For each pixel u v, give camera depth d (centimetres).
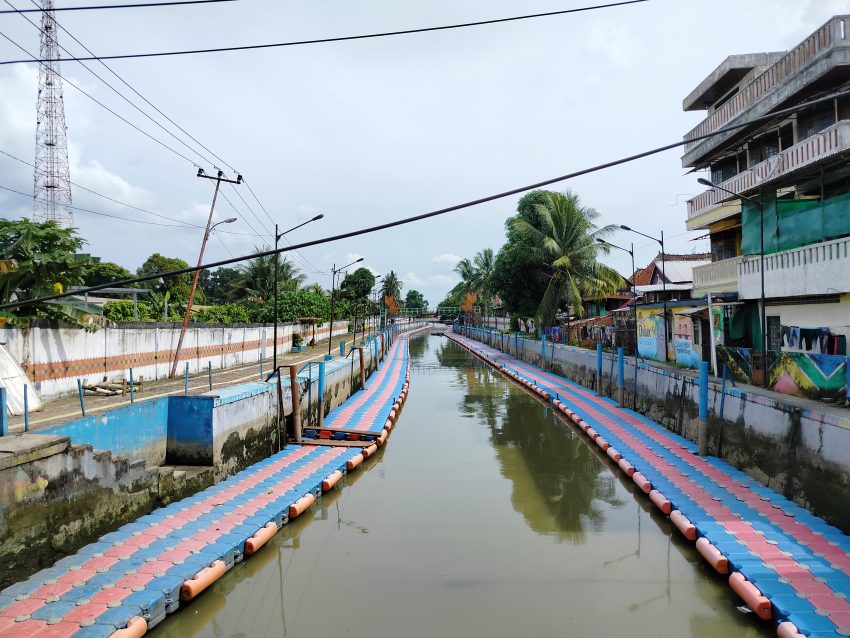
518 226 3903
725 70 2367
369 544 1032
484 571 914
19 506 756
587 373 2814
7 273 1434
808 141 1659
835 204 1524
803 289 1617
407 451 1742
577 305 3584
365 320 7362
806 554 848
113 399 1565
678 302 2433
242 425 1397
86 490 884
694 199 2650
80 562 821
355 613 786
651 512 1170
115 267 3888
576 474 1468
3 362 1285
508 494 1315
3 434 849
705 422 1433
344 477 1422
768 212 1811
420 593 843
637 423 1912
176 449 1253
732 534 930
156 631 725
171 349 2200
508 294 4397
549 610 787
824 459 994
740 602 790
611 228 3675
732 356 1898
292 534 1077
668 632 727
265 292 4784
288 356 3594
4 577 735
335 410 2323
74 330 1625
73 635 640
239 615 785
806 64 1661
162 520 998
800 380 1508
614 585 859
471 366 4584
